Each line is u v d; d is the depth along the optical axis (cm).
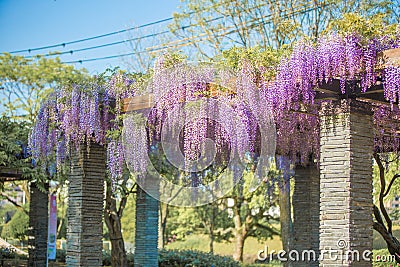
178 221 1775
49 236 991
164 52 671
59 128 751
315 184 866
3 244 1302
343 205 546
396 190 1038
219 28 1194
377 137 745
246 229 1588
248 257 1697
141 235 869
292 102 600
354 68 526
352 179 546
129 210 1933
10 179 1052
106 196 981
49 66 1473
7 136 921
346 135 552
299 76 568
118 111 711
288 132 718
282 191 1080
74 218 734
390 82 513
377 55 520
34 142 777
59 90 753
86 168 735
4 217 1744
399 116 658
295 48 573
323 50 546
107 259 1177
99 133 722
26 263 1094
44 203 1031
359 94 554
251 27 1155
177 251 1222
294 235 869
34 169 906
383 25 548
